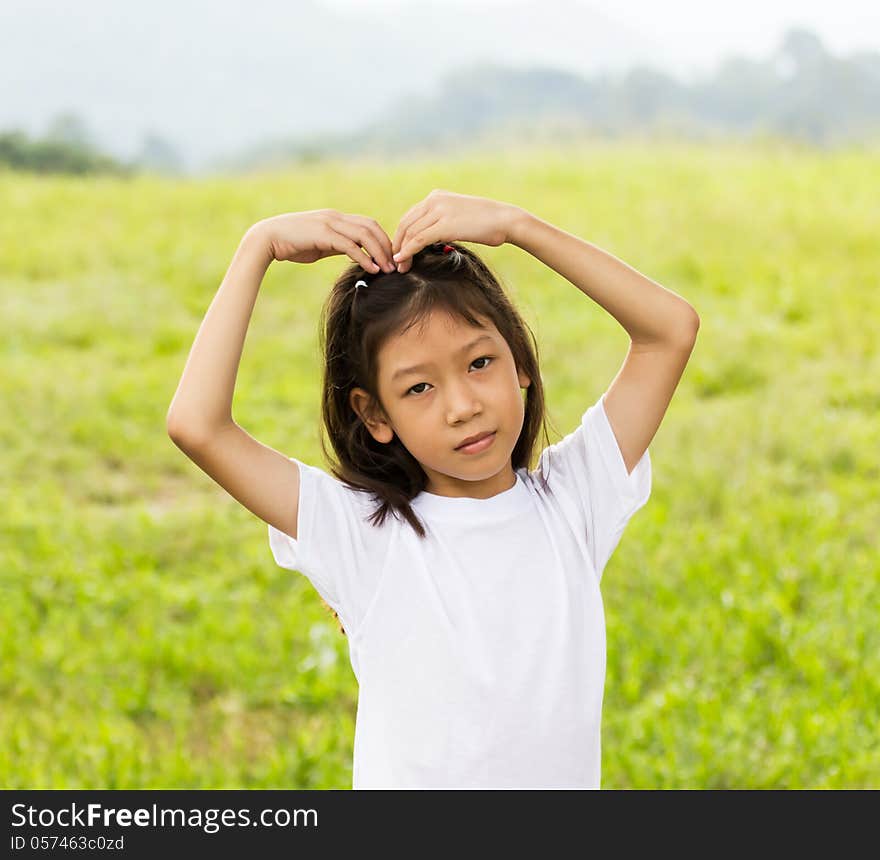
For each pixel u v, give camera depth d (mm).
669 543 7539
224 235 17891
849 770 5133
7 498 8812
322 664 6277
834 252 15641
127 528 8250
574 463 2924
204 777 5328
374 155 35750
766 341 12148
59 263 16344
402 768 2691
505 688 2643
